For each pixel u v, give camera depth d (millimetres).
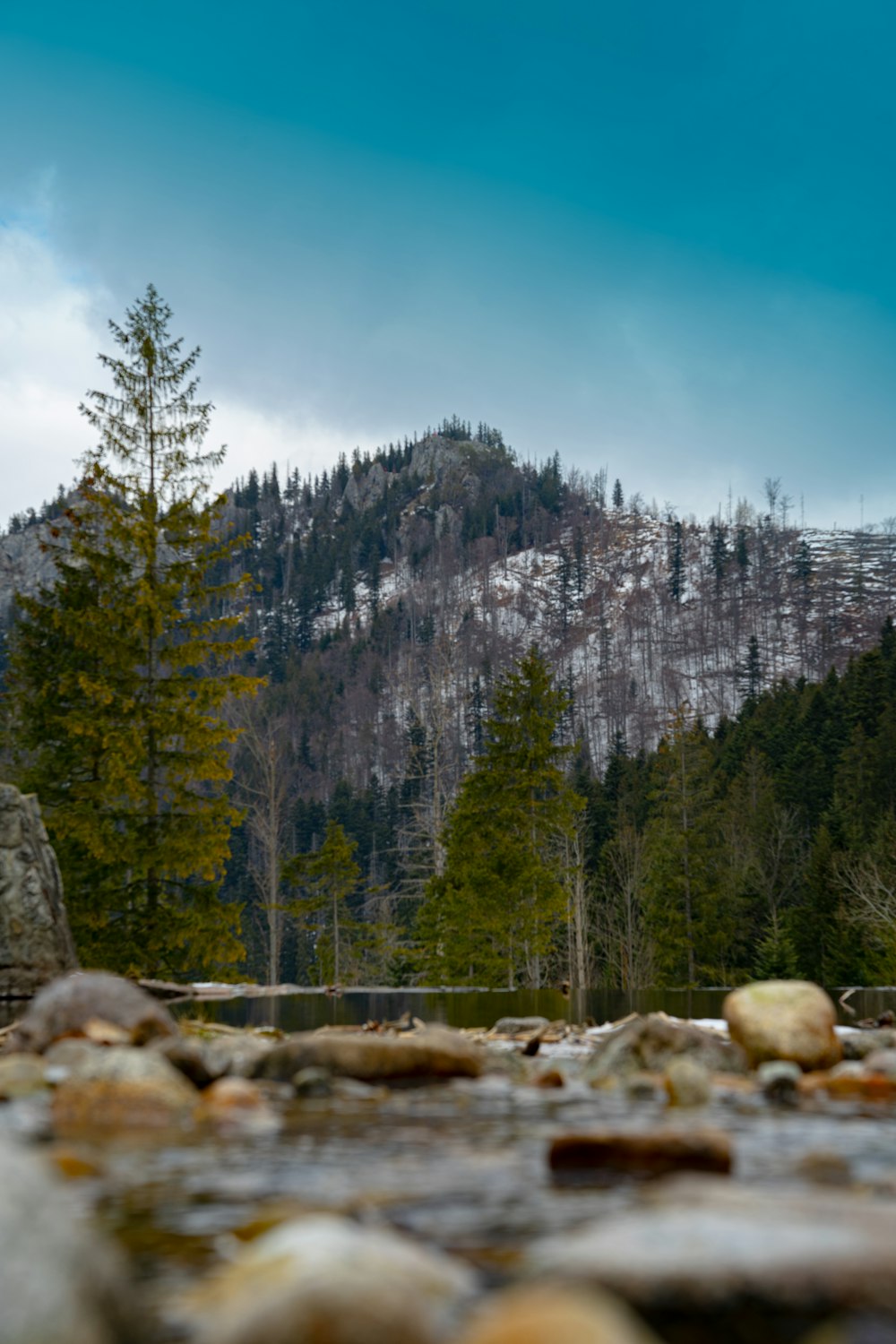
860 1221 2102
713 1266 1845
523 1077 6281
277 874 45281
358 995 19875
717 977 46219
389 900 52469
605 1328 1525
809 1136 3967
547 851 36375
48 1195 1791
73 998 6723
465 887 33062
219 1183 3117
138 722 19656
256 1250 1976
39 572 167625
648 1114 4594
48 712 22984
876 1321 1726
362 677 165875
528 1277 2076
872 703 69062
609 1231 2102
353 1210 2729
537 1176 3166
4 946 14109
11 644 24562
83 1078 4609
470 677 158875
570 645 182500
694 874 47781
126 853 18906
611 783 73312
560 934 48438
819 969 44188
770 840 57688
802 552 193875
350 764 139625
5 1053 6633
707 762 58000
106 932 19078
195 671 52281
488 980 32156
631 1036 6152
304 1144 3791
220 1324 1699
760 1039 6258
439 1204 2809
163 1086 4586
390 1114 4570
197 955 19500
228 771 20016
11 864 14477
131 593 19969
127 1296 1751
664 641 176625
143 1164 3412
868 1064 5805
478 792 33906
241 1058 5973
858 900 39812
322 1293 1646
